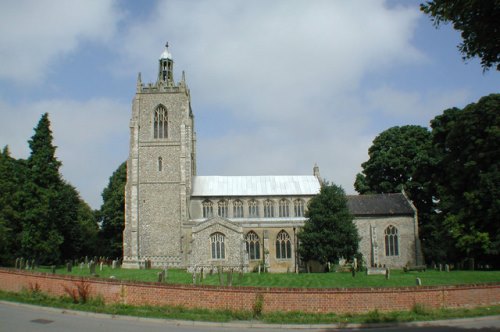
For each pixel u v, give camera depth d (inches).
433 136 2571.4
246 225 2600.9
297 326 738.8
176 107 2743.6
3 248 2110.0
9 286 1099.3
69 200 2974.9
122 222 3186.5
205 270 2154.3
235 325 746.2
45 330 687.1
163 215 2605.8
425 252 2748.5
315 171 3021.7
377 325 745.6
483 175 1968.5
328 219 2251.5
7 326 714.2
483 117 2079.2
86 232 3405.5
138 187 2637.8
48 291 1000.9
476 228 2020.2
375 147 3257.9
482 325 751.7
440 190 2342.5
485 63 543.5
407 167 3051.2
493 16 491.5
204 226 2367.1
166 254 2564.0
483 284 912.3
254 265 2551.7
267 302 828.6
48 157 2472.9
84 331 682.2
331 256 2251.5
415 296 856.9
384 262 2593.5
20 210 2321.6
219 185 2886.3
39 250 2300.7
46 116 2522.1
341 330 727.7
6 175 2336.4
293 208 2839.6
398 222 2635.3
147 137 2699.3
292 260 2571.4
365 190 3292.3
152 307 855.7
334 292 832.3
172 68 2839.6
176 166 2664.9
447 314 813.9
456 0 490.0
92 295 916.6
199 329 716.7
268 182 2938.0
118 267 2513.5
